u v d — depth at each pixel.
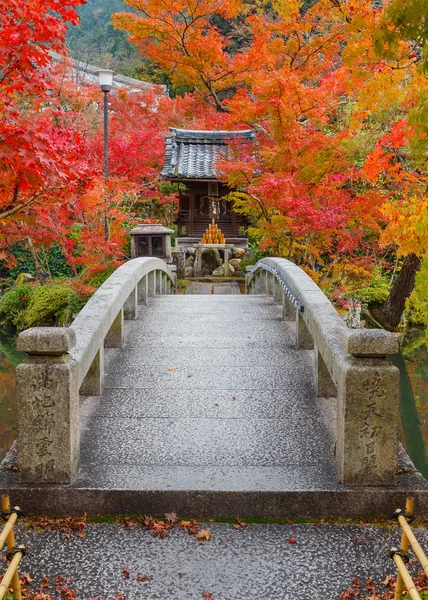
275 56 12.48
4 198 5.47
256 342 6.93
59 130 5.42
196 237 18.09
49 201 5.49
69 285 13.98
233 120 10.83
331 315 4.90
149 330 7.55
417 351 11.98
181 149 17.94
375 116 12.19
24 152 4.46
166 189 21.47
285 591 3.00
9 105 4.82
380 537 3.45
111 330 6.68
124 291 6.63
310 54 12.16
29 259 18.08
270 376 5.79
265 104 9.87
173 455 4.16
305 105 9.96
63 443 3.68
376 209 9.69
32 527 3.53
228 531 3.53
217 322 7.98
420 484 3.70
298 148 10.00
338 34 11.37
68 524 3.56
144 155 16.94
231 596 2.96
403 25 3.18
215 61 12.52
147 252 13.44
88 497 3.65
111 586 3.03
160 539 3.44
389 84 6.75
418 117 4.23
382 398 3.62
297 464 4.03
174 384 5.59
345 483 3.69
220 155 13.30
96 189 11.20
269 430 4.60
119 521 3.62
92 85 17.52
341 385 3.72
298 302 5.84
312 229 9.91
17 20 4.68
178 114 19.92
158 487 3.68
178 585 3.04
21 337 3.59
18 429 3.66
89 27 44.22
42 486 3.65
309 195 10.32
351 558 3.26
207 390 5.44
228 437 4.47
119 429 4.61
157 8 11.66
